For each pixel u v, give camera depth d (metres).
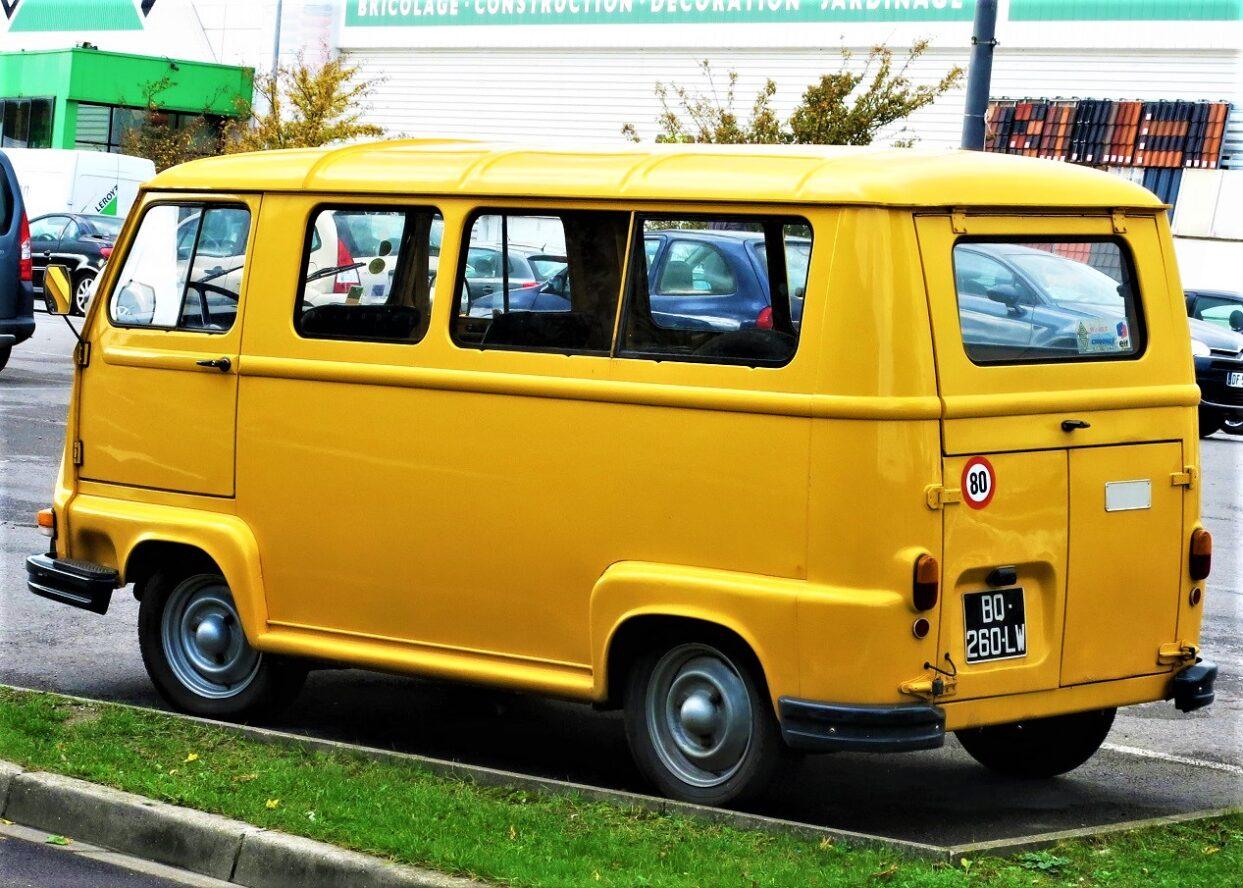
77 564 7.73
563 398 6.33
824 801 6.69
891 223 5.80
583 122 40.78
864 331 5.75
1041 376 6.11
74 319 29.67
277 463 7.11
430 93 43.38
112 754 6.48
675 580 6.05
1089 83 33.34
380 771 6.34
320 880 5.43
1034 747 7.03
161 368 7.45
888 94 25.38
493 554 6.55
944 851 5.55
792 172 6.00
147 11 49.72
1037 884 5.31
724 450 5.97
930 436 5.78
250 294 7.20
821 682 5.78
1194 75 32.38
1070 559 6.19
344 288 6.96
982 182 6.08
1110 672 6.37
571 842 5.56
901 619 5.73
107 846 5.95
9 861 5.78
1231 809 6.24
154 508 7.50
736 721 6.08
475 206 6.62
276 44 40.94
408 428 6.73
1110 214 6.50
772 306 5.95
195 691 7.55
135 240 7.65
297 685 7.48
